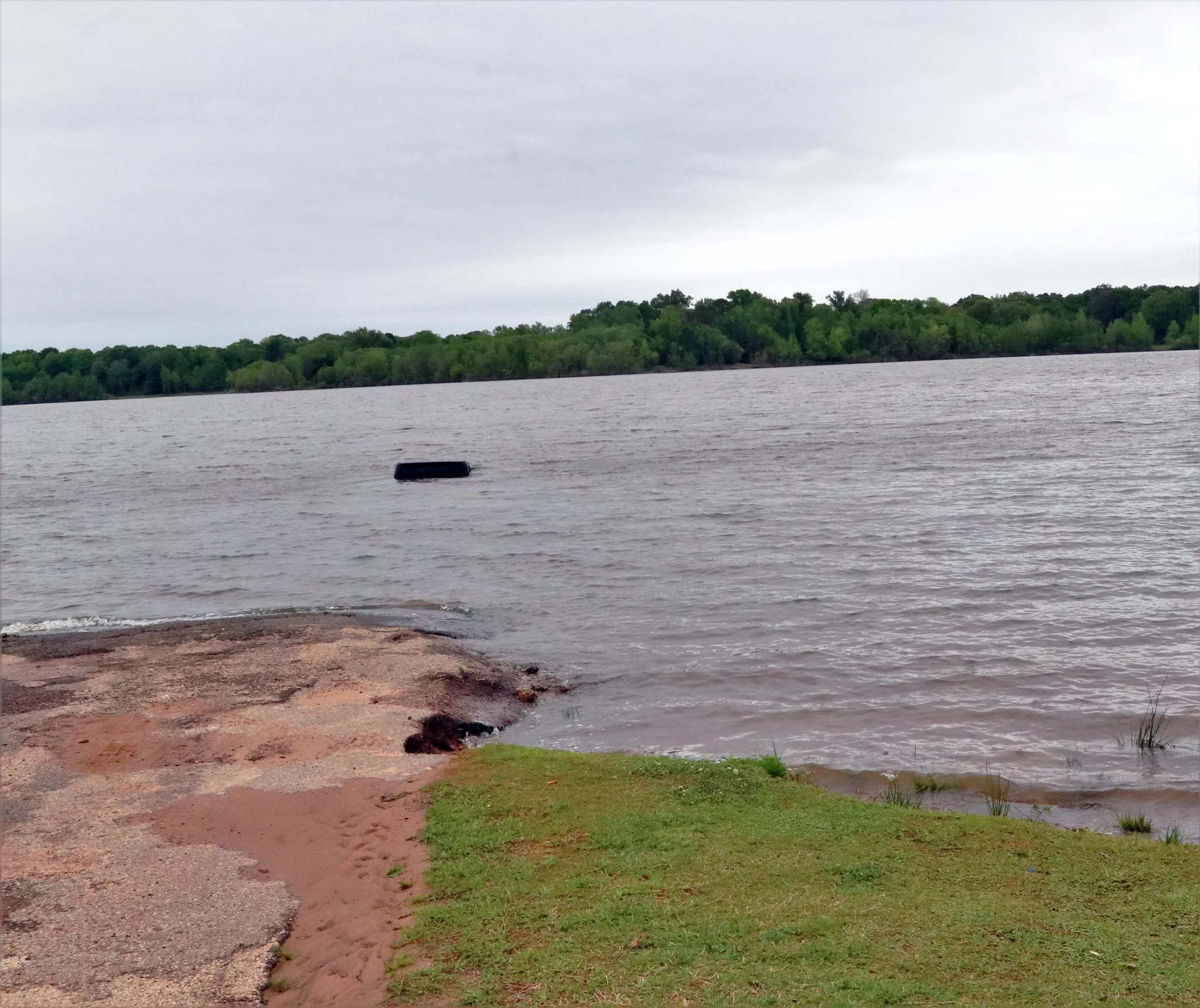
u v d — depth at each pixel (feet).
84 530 117.29
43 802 36.42
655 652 57.72
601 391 463.42
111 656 58.59
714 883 27.04
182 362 650.84
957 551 80.48
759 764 37.88
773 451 169.17
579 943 24.20
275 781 37.47
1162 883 26.55
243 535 107.45
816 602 66.49
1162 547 78.54
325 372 611.47
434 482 149.89
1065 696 47.62
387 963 24.40
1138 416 205.05
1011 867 27.81
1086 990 20.95
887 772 39.42
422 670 52.49
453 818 33.01
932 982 21.45
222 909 28.09
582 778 36.17
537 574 80.07
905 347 630.74
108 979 24.72
